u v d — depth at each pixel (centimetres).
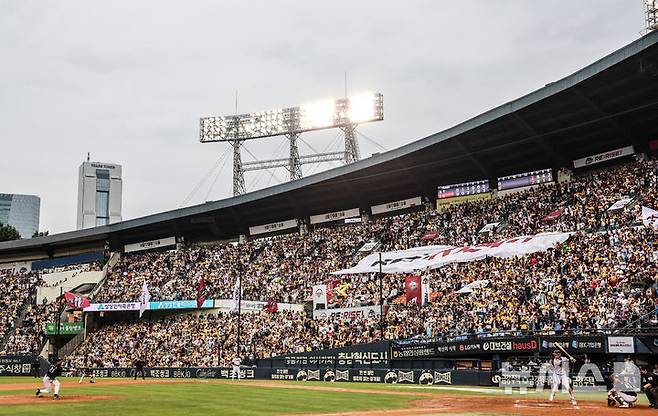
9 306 8700
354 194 7931
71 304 7788
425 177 7488
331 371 5400
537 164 6919
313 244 7994
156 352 7081
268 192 7938
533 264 5453
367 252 7356
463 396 3444
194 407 2714
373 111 9050
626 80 5238
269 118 9506
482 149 6625
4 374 7000
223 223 8969
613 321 4194
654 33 4538
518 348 4416
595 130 6162
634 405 2844
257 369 5900
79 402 2992
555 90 5350
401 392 3766
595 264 4988
